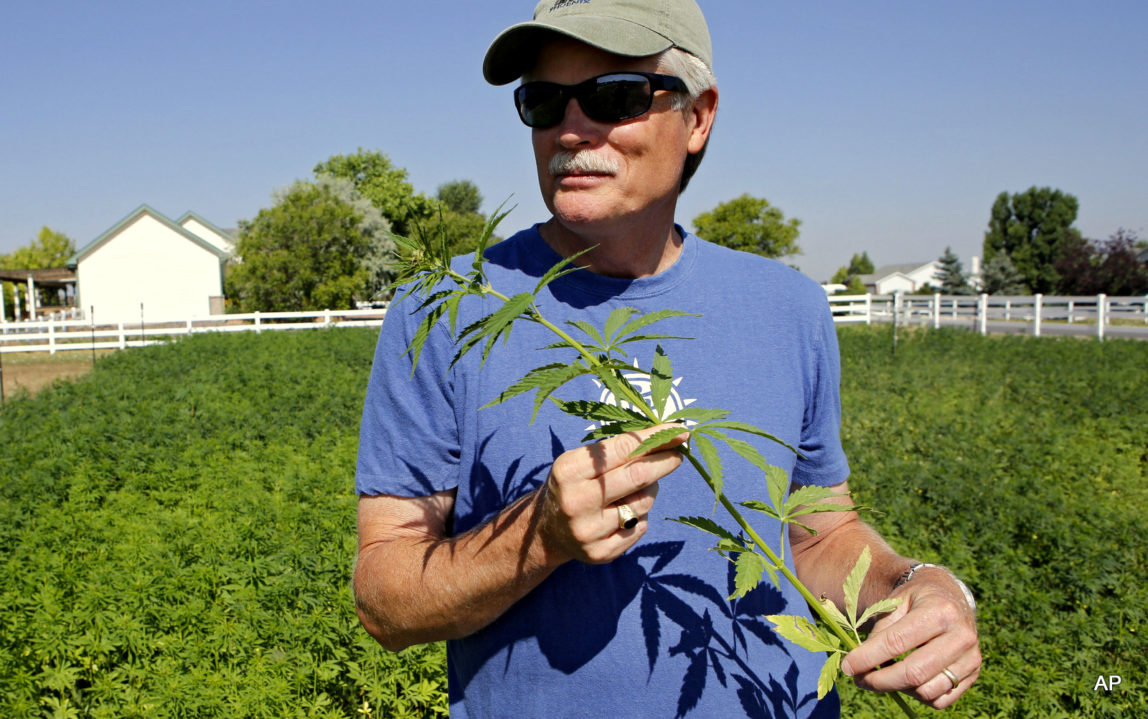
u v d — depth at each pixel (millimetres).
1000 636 4512
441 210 1380
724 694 1668
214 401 12219
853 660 1419
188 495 7160
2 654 3852
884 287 98875
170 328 32750
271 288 35906
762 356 1855
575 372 1246
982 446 9352
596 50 1670
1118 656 4703
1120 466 8922
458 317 1775
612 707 1656
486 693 1761
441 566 1589
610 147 1671
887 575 1837
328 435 10359
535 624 1690
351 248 37250
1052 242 66875
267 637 4098
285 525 5422
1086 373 15320
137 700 3855
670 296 1849
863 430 10836
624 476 1256
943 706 1447
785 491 1353
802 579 2057
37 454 8562
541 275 1850
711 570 1706
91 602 4312
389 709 4027
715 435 1185
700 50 1747
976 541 6168
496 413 1735
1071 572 5406
